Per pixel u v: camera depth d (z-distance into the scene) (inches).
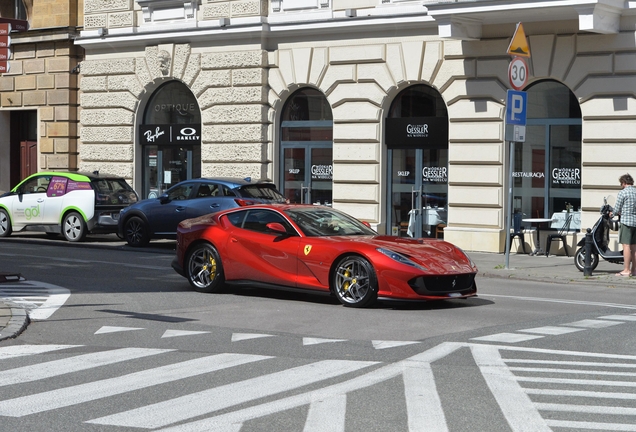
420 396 273.9
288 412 255.1
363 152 873.5
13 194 908.6
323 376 302.0
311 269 483.5
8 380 298.0
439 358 333.1
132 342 369.7
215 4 958.4
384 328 406.0
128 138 1031.0
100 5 1041.5
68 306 472.4
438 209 848.9
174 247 828.0
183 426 240.8
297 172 934.4
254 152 936.9
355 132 877.2
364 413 254.1
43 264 676.1
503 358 334.0
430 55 829.2
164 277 604.4
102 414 253.8
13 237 920.3
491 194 800.9
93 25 1048.2
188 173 1007.0
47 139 1112.8
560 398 272.5
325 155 916.0
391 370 311.4
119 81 1034.1
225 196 770.2
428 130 844.6
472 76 804.6
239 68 941.8
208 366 319.6
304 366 318.7
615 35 734.5
